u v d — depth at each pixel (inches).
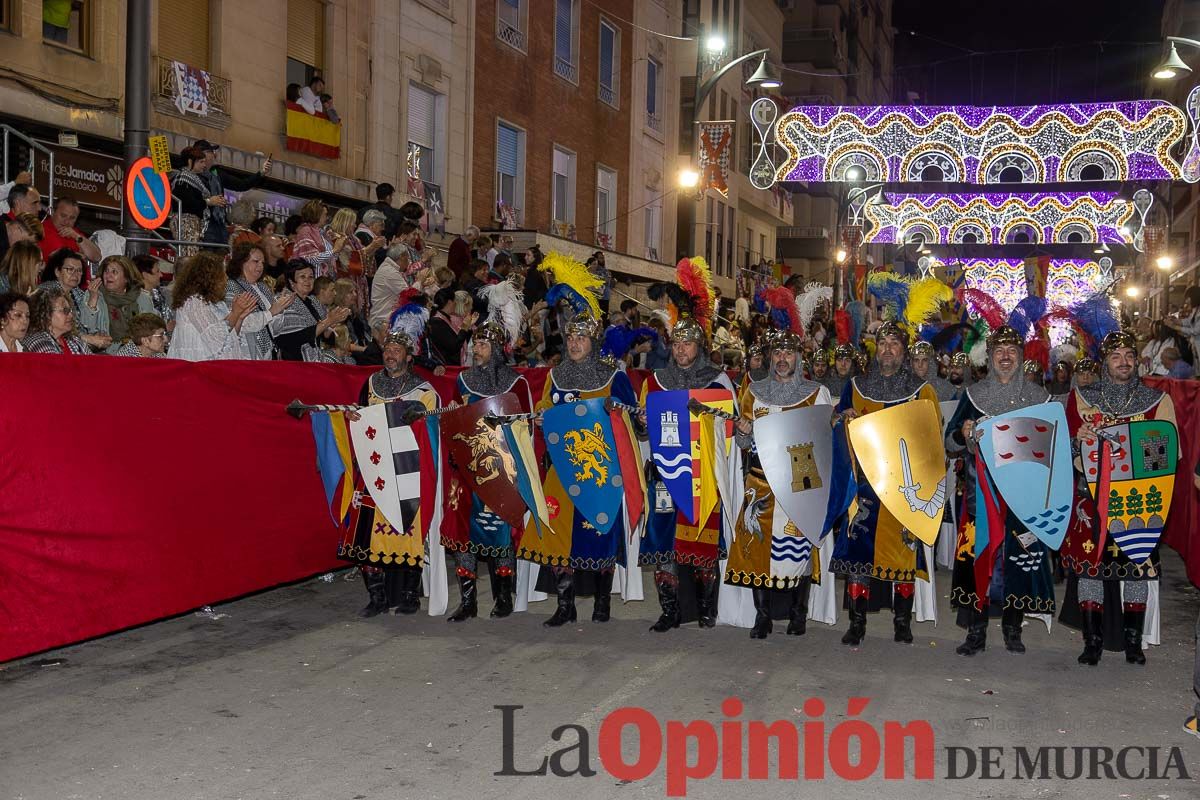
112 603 266.7
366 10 722.8
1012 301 1305.4
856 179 786.8
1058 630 307.3
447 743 202.5
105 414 266.4
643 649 274.7
